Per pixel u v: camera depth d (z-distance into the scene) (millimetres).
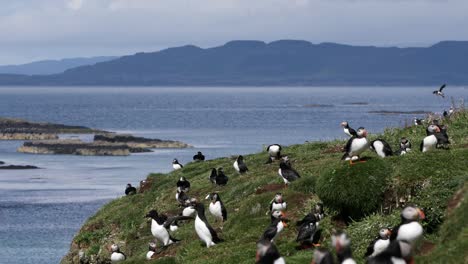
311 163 34969
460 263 17500
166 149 151250
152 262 26062
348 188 23922
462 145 29375
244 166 39188
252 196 31422
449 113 41531
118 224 41188
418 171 23484
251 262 22047
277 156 39875
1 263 53406
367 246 21453
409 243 16422
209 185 39812
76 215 74250
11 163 128500
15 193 90250
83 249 38969
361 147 24453
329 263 15117
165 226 27984
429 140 27703
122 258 33469
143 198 44188
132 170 115250
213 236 25469
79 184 98250
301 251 22328
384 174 23875
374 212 23750
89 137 190000
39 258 55219
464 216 19766
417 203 22344
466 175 22547
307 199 27188
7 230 66062
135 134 199000
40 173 112188
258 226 26719
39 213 75438
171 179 46469
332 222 24328
